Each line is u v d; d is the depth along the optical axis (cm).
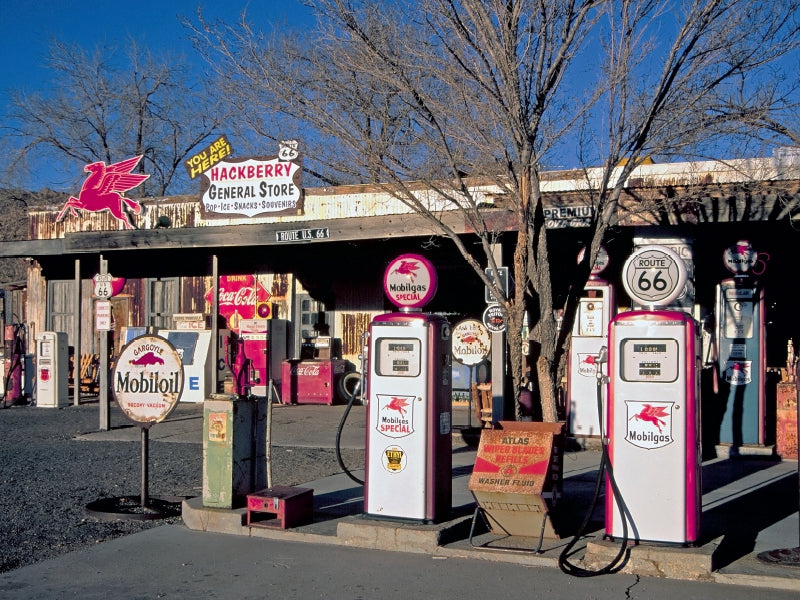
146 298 2423
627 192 1346
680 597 641
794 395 1230
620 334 721
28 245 2088
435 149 998
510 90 913
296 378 2106
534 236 934
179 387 942
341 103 1014
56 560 766
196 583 696
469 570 719
